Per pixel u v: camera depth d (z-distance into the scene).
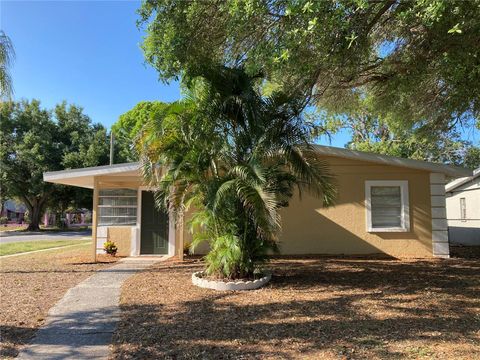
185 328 5.46
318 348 4.71
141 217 14.05
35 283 8.62
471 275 9.34
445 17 6.84
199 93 7.96
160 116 7.70
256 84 9.08
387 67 10.57
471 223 20.72
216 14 7.92
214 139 8.01
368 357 4.44
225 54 9.02
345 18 6.93
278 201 7.88
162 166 8.19
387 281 8.61
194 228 8.97
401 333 5.20
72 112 37.78
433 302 6.78
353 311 6.23
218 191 7.33
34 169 34.41
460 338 5.00
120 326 5.57
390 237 12.80
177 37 7.84
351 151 12.70
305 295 7.31
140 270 10.43
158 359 4.45
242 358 4.45
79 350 4.72
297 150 7.95
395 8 8.62
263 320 5.79
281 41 7.07
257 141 7.89
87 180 13.38
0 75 8.30
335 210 12.90
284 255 12.68
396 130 14.81
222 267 8.34
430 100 11.86
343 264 11.05
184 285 8.27
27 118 35.22
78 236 29.72
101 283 8.59
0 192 34.84
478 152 28.33
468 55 7.85
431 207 12.84
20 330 5.40
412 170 12.91
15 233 34.09
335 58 7.79
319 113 13.81
